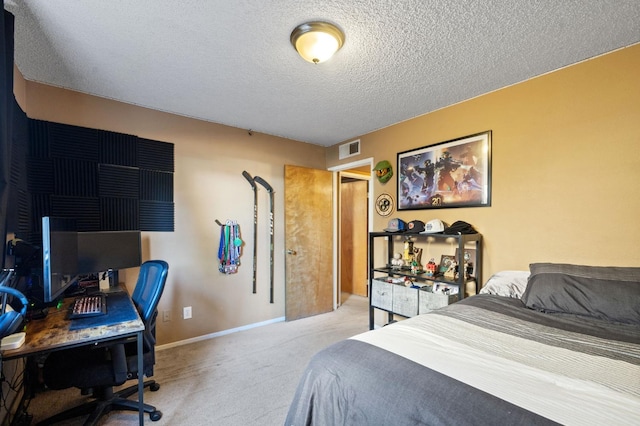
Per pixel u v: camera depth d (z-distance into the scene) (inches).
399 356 44.6
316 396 45.2
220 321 125.6
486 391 35.3
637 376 38.4
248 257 134.1
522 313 65.2
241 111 113.8
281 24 63.7
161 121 112.7
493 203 95.4
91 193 97.3
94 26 63.8
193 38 68.5
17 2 55.7
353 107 109.8
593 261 76.0
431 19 61.7
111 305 73.4
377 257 135.2
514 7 58.0
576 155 79.0
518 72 84.0
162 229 111.9
